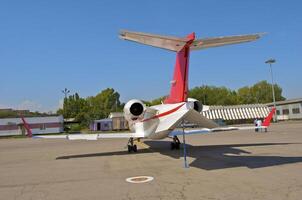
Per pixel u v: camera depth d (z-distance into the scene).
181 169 10.38
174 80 13.08
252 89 102.31
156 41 11.04
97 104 110.75
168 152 15.71
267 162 10.85
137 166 11.48
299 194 6.59
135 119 15.72
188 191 7.28
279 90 102.19
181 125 12.63
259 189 7.14
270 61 55.78
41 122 60.06
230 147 16.48
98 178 9.52
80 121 87.06
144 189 7.71
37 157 16.55
